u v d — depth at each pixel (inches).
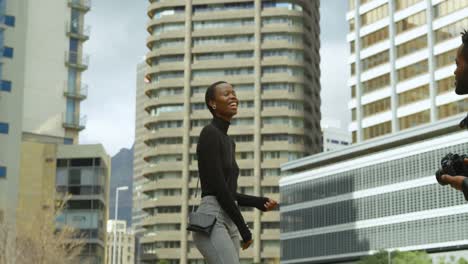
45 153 3196.4
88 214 3253.0
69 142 3501.5
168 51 5777.6
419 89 3853.3
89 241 3225.9
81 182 3277.6
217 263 175.5
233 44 5689.0
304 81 5595.5
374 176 3651.6
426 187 3346.5
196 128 5679.1
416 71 3885.3
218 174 177.6
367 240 3639.3
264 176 5482.3
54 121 3462.1
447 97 3688.5
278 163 5467.5
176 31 5792.3
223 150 181.3
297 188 4158.5
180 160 5620.1
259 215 5324.8
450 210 3225.9
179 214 5516.7
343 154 3944.4
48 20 3518.7
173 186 5570.9
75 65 3553.2
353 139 4205.2
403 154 3486.7
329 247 3873.0
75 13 3609.7
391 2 4077.3
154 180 5679.1
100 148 3297.2
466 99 3599.9
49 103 3462.1
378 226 3590.1
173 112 5718.5
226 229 180.2
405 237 3430.1
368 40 4217.5
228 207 176.9
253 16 5674.2
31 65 3444.9
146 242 5551.2
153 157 5728.3
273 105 5565.9
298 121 5546.3
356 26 4293.8
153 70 5807.1
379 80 4101.9
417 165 3405.5
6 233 2298.2
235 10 5723.4
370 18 4220.0
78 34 3582.7
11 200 2856.8
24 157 3152.1
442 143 3267.7
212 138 179.9
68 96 3523.6
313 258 3966.5
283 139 5511.8
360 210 3708.2
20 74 2960.1
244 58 5654.5
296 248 4099.4
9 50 2945.4
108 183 3489.2
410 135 3533.5
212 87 184.2
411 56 3924.7
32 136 3395.7
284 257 4178.2
